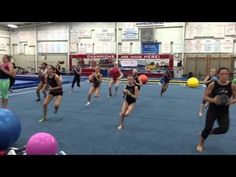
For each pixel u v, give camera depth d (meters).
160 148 5.17
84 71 22.11
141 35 22.11
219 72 4.62
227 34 19.91
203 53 20.69
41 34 25.22
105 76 21.77
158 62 21.09
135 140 5.68
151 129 6.59
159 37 21.77
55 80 7.27
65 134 6.08
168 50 21.58
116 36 22.94
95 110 8.85
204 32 20.45
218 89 4.62
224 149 5.15
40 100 10.52
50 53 25.11
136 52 22.47
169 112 8.63
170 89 15.03
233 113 8.67
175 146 5.30
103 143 5.45
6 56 7.86
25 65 26.16
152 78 20.34
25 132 6.19
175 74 20.58
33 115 7.96
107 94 12.64
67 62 24.42
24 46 26.09
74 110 8.81
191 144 5.44
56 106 7.42
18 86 14.47
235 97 4.62
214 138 5.86
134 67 21.33
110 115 8.12
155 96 12.23
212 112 4.81
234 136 6.02
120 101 10.63
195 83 12.86
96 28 23.36
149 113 8.46
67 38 24.20
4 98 8.00
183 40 20.97
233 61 19.53
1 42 25.59
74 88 15.04
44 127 6.66
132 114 8.30
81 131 6.34
